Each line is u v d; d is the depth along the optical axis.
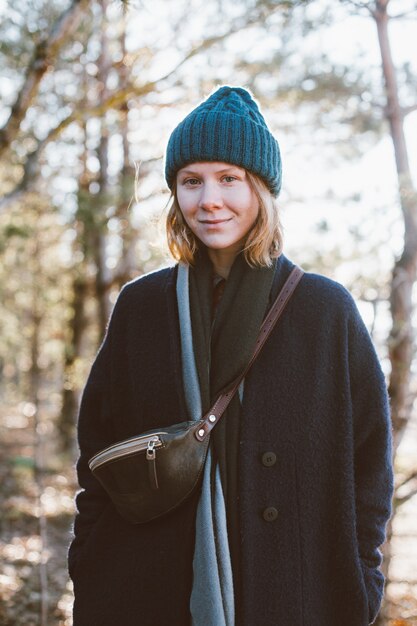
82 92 7.97
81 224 9.76
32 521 8.50
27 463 10.09
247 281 1.82
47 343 17.20
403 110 5.17
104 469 1.77
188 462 1.73
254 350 1.79
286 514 1.76
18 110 4.52
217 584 1.69
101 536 1.91
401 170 5.11
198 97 6.02
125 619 1.79
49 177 9.00
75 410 13.20
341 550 1.79
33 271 13.12
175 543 1.77
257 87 6.04
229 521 1.75
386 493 1.90
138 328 1.96
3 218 8.81
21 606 5.25
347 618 1.80
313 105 5.80
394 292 4.77
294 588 1.73
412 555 7.35
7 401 20.23
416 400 4.96
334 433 1.83
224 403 1.78
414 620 5.79
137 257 9.55
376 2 4.97
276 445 1.77
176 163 1.83
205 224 1.81
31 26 5.25
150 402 1.87
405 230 4.75
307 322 1.84
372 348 1.92
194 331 1.83
